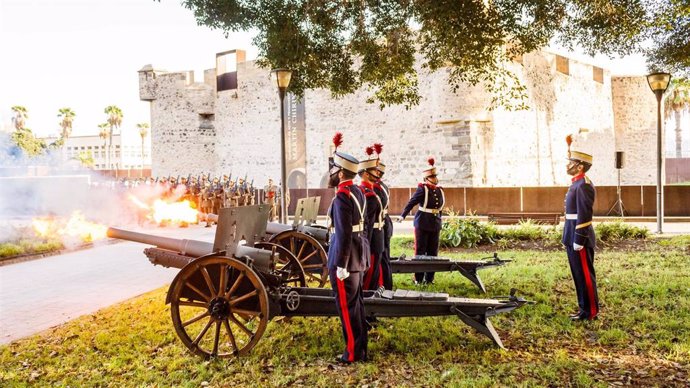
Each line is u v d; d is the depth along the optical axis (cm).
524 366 462
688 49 1131
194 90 3278
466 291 749
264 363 489
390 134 2588
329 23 1027
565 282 802
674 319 586
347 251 478
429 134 2453
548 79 2867
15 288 845
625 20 944
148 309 686
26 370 487
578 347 516
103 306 720
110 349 535
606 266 910
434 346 516
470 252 1128
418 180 2500
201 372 465
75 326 622
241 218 536
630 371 450
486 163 2397
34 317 670
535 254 1074
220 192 2059
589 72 3300
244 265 495
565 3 946
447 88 2309
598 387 413
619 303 667
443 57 1052
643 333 549
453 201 2233
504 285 784
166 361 498
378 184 706
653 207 1958
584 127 3234
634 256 1013
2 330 616
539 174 2781
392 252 1155
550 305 668
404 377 448
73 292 811
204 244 570
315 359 497
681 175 4750
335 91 1161
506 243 1205
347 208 486
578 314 609
